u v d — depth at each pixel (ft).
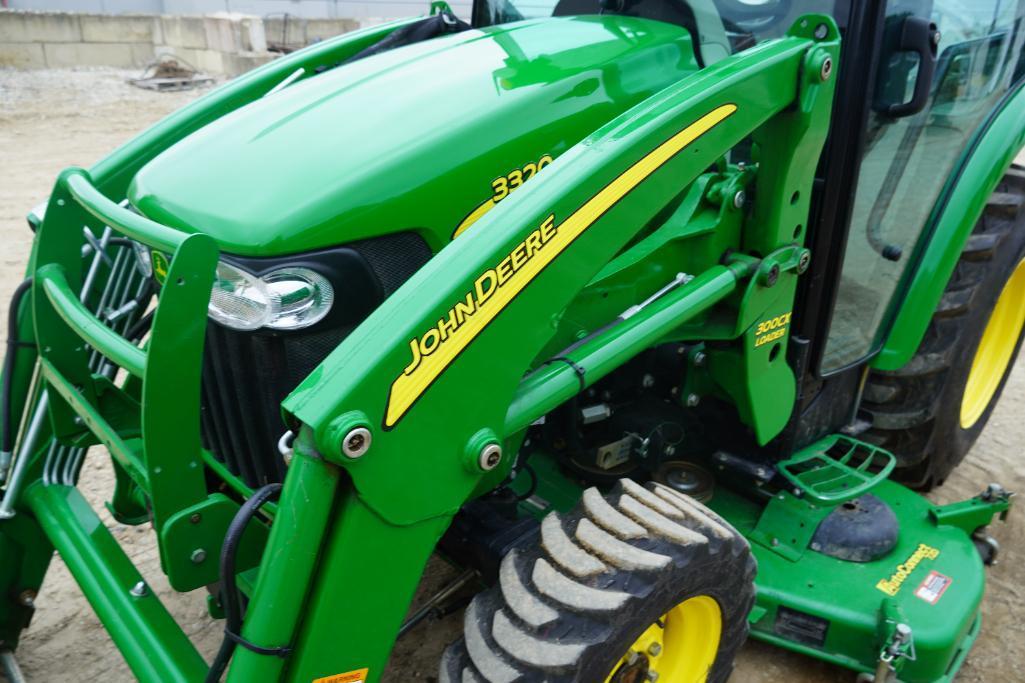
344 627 4.69
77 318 5.98
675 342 7.47
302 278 5.18
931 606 7.30
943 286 8.59
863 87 6.61
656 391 7.85
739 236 6.68
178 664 5.62
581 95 6.21
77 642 8.14
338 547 4.53
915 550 7.95
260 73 8.05
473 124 5.72
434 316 4.52
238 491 6.19
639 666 5.94
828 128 6.40
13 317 6.91
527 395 5.26
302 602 4.55
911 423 9.33
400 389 4.46
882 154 7.48
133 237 5.39
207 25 40.75
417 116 5.74
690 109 5.48
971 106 8.45
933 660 7.06
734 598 6.19
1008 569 9.26
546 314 5.11
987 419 10.96
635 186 5.35
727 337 6.62
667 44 6.89
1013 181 9.70
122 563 6.43
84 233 6.78
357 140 5.57
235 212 5.26
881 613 7.06
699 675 6.34
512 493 6.93
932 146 8.11
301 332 5.33
